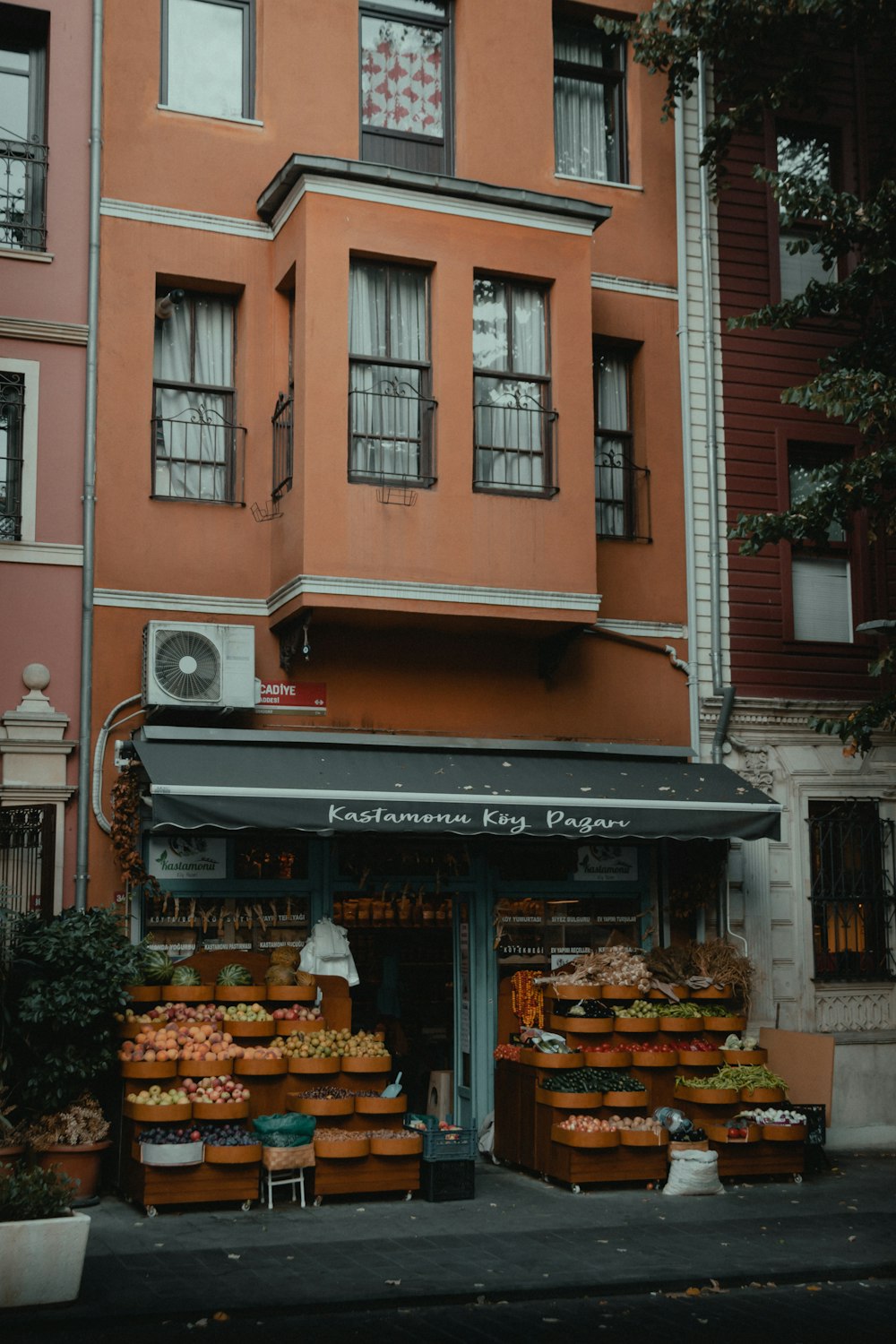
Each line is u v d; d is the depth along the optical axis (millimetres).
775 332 16219
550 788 13039
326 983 12984
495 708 14281
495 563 13461
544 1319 8523
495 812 12414
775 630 15688
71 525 13031
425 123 15086
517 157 15109
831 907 15469
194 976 12227
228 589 13547
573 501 13898
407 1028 14383
